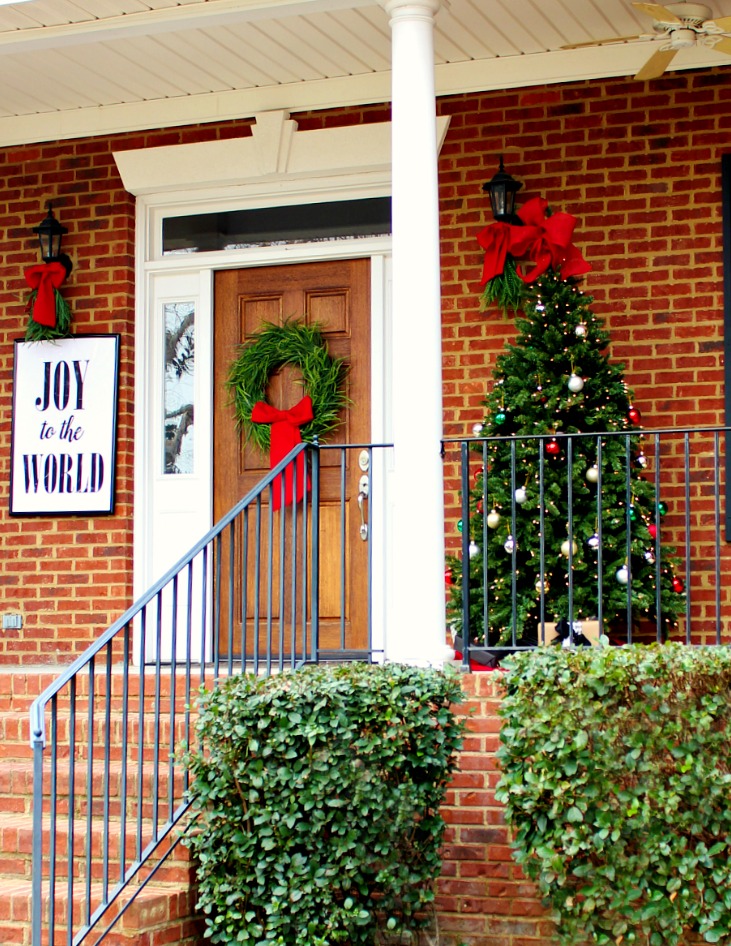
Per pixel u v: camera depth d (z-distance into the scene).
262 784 4.38
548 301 5.98
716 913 4.22
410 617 5.16
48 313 7.02
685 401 6.21
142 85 6.82
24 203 7.23
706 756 4.28
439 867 4.55
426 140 5.31
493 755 4.94
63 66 6.54
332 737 4.39
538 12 5.96
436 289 5.30
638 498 5.85
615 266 6.33
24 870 4.86
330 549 6.79
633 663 4.29
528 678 4.36
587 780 4.30
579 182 6.41
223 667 6.36
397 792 4.39
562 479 5.77
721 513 6.14
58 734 5.51
